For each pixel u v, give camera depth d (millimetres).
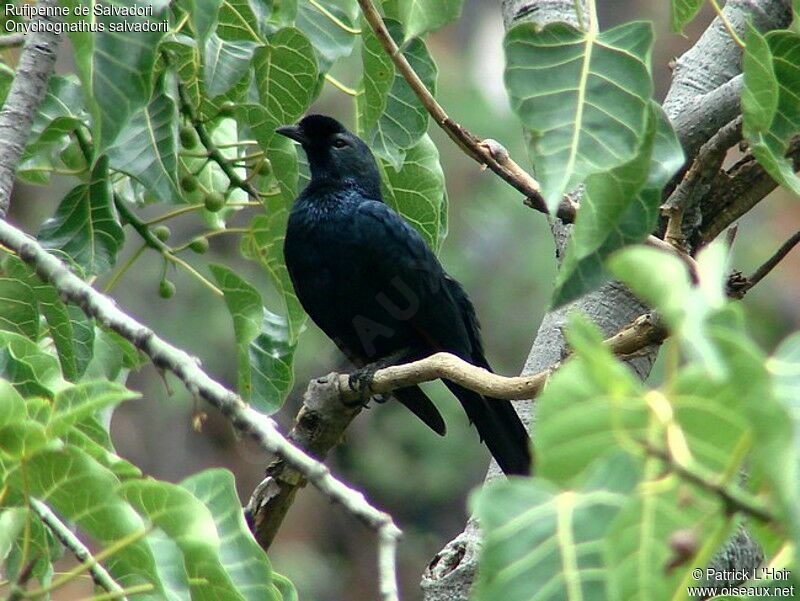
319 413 7855
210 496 5293
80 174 8211
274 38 7723
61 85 7836
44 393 5520
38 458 4633
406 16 5648
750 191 7535
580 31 4793
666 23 29594
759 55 5066
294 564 23391
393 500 22578
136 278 20172
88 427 5859
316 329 19375
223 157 8406
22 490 4801
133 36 4984
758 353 2705
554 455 3178
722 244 3018
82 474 4656
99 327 7793
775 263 6898
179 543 4805
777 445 2676
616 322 7754
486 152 6633
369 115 7664
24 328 7219
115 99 4953
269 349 8523
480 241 23938
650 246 6395
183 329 20156
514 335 23438
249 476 23328
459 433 22594
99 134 4910
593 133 4699
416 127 8031
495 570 3273
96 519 4738
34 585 7477
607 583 3195
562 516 3275
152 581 4723
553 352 7836
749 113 5219
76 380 7309
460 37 30781
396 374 7344
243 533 5250
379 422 22703
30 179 8969
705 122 7879
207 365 20188
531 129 4730
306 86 7887
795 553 2674
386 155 8039
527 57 4793
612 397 3086
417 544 22422
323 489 4723
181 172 8656
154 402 22391
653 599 3184
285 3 7805
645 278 2898
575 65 4766
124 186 9203
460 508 22531
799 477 2736
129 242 19859
